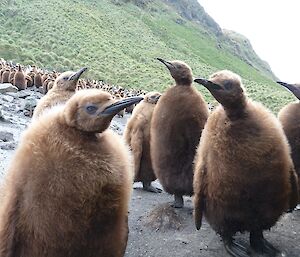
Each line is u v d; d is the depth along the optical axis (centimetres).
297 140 165
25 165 94
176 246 155
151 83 1426
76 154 93
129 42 2214
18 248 95
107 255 98
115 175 94
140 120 217
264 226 138
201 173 139
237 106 129
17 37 1614
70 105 95
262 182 129
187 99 173
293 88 172
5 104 470
